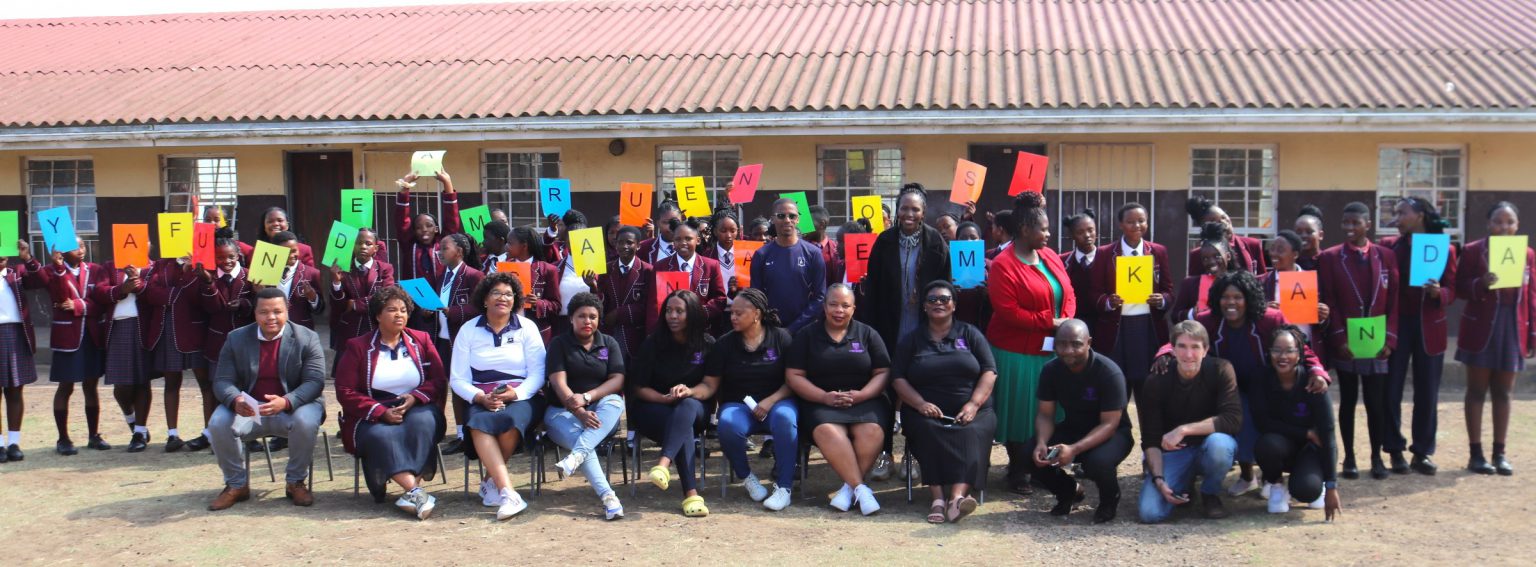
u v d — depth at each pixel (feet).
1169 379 19.08
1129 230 22.04
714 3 50.39
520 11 51.47
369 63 43.73
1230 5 45.32
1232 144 36.73
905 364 20.20
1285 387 19.03
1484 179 36.45
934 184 37.76
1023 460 20.27
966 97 35.91
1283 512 19.31
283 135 37.68
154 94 41.29
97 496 21.01
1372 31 41.16
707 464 24.00
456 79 41.11
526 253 24.13
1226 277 19.97
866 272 23.26
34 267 23.94
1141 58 38.50
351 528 18.85
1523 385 31.71
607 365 20.88
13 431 24.04
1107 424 19.01
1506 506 19.47
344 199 25.95
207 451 25.02
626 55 42.83
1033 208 20.31
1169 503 18.94
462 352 20.85
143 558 17.29
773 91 37.45
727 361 20.92
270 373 20.51
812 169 38.50
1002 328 20.83
